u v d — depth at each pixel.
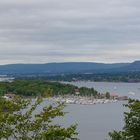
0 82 196.00
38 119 17.89
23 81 199.38
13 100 18.42
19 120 17.80
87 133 106.81
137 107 23.48
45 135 17.20
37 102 19.70
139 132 23.67
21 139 17.67
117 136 24.22
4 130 17.67
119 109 188.12
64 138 17.59
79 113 163.62
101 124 126.62
